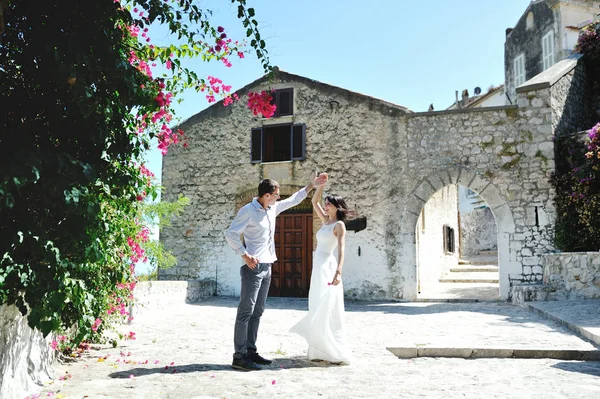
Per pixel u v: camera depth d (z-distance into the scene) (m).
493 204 10.18
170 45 4.31
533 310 7.91
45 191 2.82
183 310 8.72
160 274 12.51
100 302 4.33
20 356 3.27
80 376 3.79
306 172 11.67
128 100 3.31
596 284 8.34
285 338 5.67
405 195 10.81
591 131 9.35
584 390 3.46
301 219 11.73
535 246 9.80
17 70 3.08
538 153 10.00
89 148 3.26
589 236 9.31
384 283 10.74
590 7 16.50
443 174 10.60
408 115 10.98
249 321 4.27
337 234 4.41
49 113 3.06
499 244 10.07
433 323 6.82
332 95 11.68
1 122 3.03
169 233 12.59
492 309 8.49
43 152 2.69
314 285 4.40
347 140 11.43
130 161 4.01
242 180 12.18
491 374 3.99
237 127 12.39
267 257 4.23
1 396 2.93
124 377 3.76
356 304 10.02
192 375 3.84
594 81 12.36
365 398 3.25
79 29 2.98
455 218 17.02
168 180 12.80
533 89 10.18
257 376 3.82
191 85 4.63
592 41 12.14
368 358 4.54
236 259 11.95
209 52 4.36
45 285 2.95
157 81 4.25
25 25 2.94
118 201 4.08
